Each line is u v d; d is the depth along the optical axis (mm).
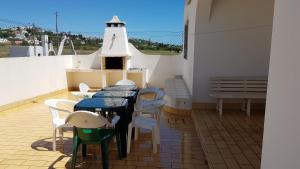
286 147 1417
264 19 5656
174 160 3744
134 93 4598
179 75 10344
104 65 10586
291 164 1359
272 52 1635
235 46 5824
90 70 10445
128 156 3869
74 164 3318
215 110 5980
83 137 3258
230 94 5582
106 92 4699
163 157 3842
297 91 1305
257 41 5754
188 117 6055
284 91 1449
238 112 5773
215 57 5910
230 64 5895
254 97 5406
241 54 5836
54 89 9477
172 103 6367
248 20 5703
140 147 4219
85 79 11008
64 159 3758
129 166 3553
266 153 1710
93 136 3230
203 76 6016
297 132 1300
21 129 5148
